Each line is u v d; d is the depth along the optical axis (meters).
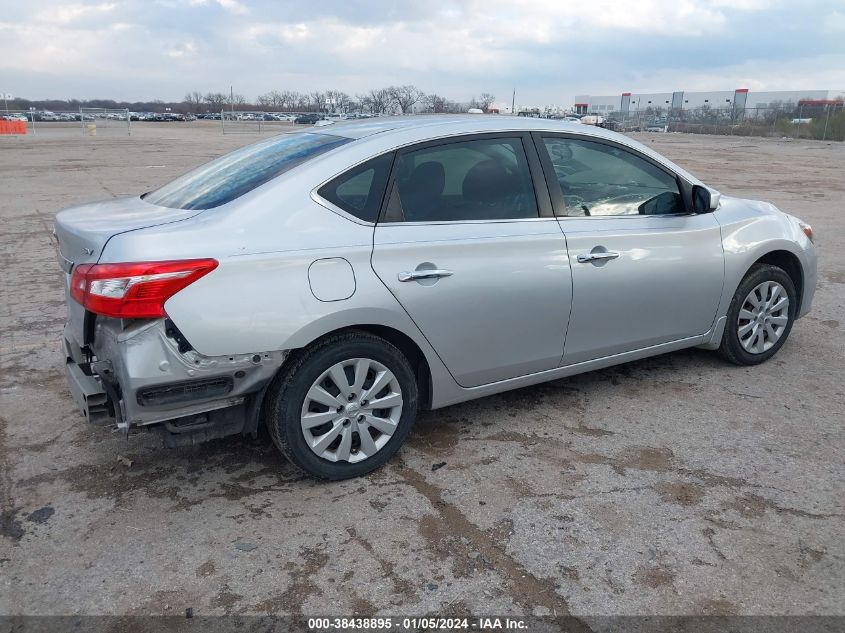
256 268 2.96
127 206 3.57
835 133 43.53
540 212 3.75
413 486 3.35
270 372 3.05
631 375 4.70
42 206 12.56
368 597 2.60
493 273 3.52
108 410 3.08
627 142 4.17
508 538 2.94
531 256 3.64
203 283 2.86
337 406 3.29
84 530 3.01
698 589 2.63
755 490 3.29
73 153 26.80
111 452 3.70
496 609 2.53
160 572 2.74
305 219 3.13
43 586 2.66
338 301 3.11
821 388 4.47
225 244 2.96
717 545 2.88
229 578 2.71
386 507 3.17
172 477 3.45
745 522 3.04
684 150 30.62
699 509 3.14
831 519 3.06
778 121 49.97
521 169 3.75
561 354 3.90
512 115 4.13
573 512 3.12
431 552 2.85
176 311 2.82
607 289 3.93
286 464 3.57
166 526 3.04
